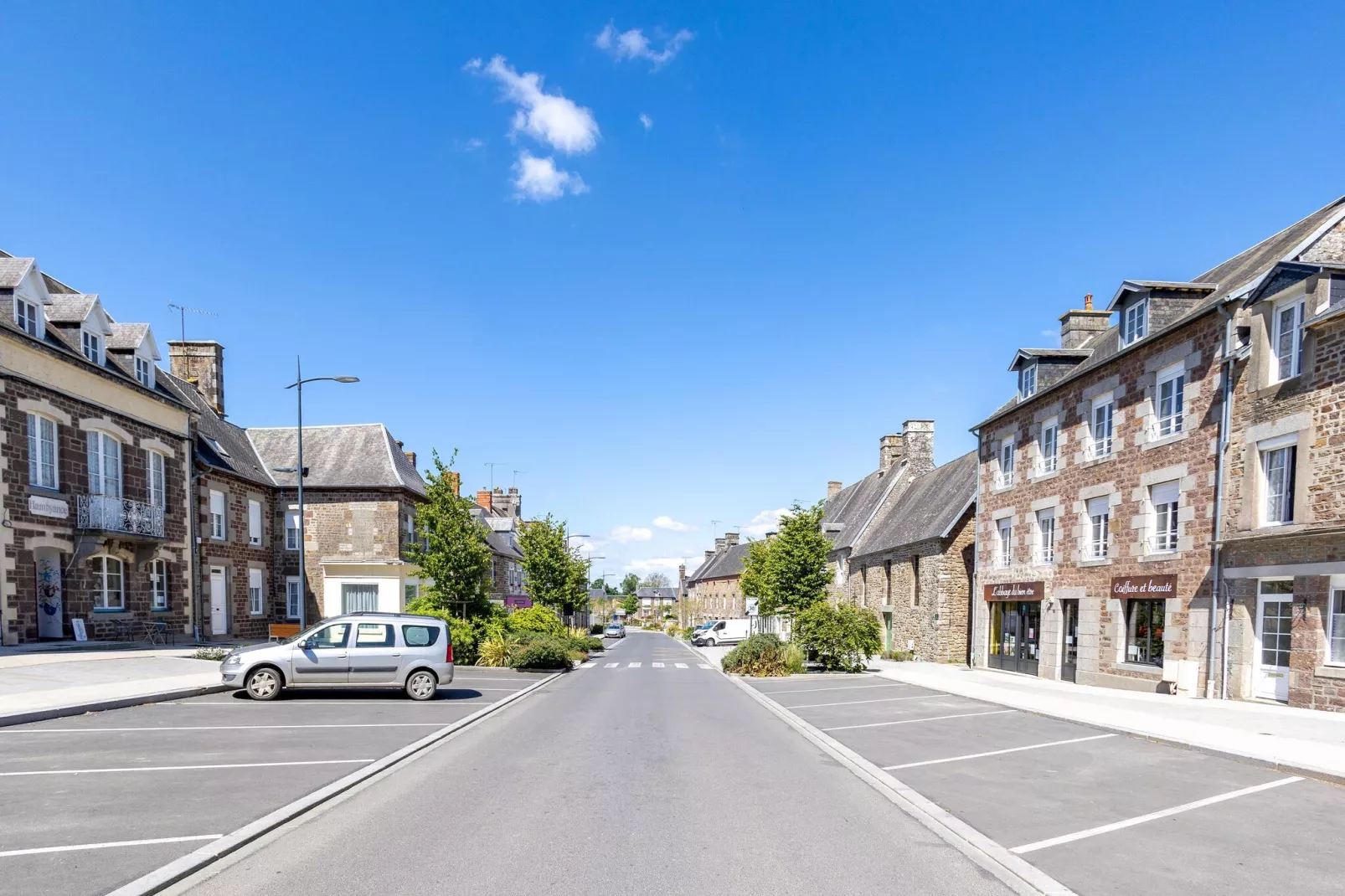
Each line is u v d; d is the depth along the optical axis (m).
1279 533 12.61
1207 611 14.45
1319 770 8.20
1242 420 13.84
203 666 17.08
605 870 5.30
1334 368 12.04
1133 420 16.92
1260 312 13.49
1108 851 5.86
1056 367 21.38
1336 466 11.93
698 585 84.94
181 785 7.38
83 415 20.16
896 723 12.57
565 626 38.25
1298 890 5.10
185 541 24.73
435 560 24.14
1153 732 10.55
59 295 21.20
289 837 5.95
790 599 27.95
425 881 5.06
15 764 8.18
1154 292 16.45
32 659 16.03
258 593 30.34
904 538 29.98
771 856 5.68
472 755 9.31
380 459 32.66
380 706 13.38
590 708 14.18
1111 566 17.55
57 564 19.22
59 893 4.65
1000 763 9.11
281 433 33.91
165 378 25.80
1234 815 6.85
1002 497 23.11
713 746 10.27
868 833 6.29
